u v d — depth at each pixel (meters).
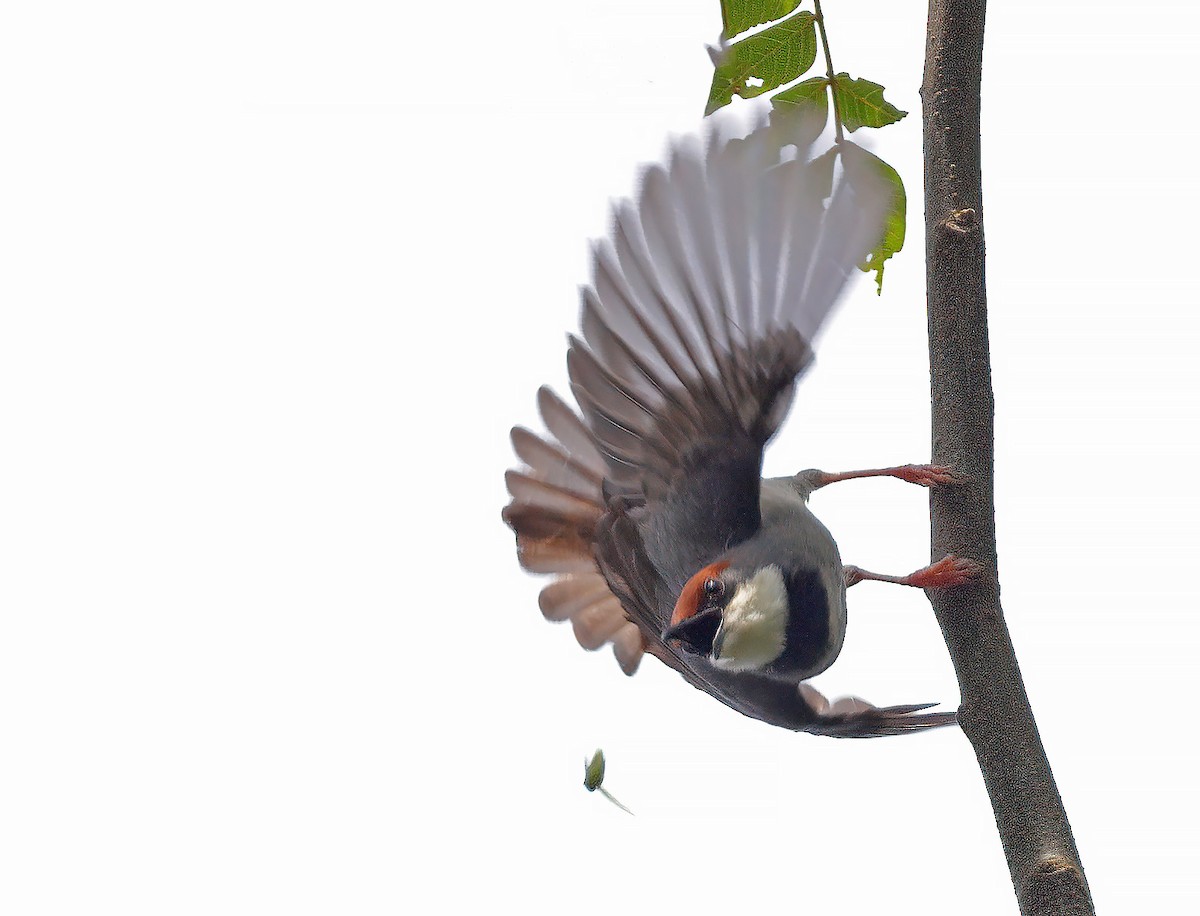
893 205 7.67
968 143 7.50
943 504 7.54
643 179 7.25
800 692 10.25
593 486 10.87
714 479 9.16
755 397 8.35
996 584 7.39
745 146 7.12
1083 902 6.67
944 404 7.60
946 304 7.54
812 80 8.33
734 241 7.40
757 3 8.09
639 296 7.95
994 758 7.14
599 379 8.90
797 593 9.53
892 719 10.45
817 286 7.50
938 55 7.55
